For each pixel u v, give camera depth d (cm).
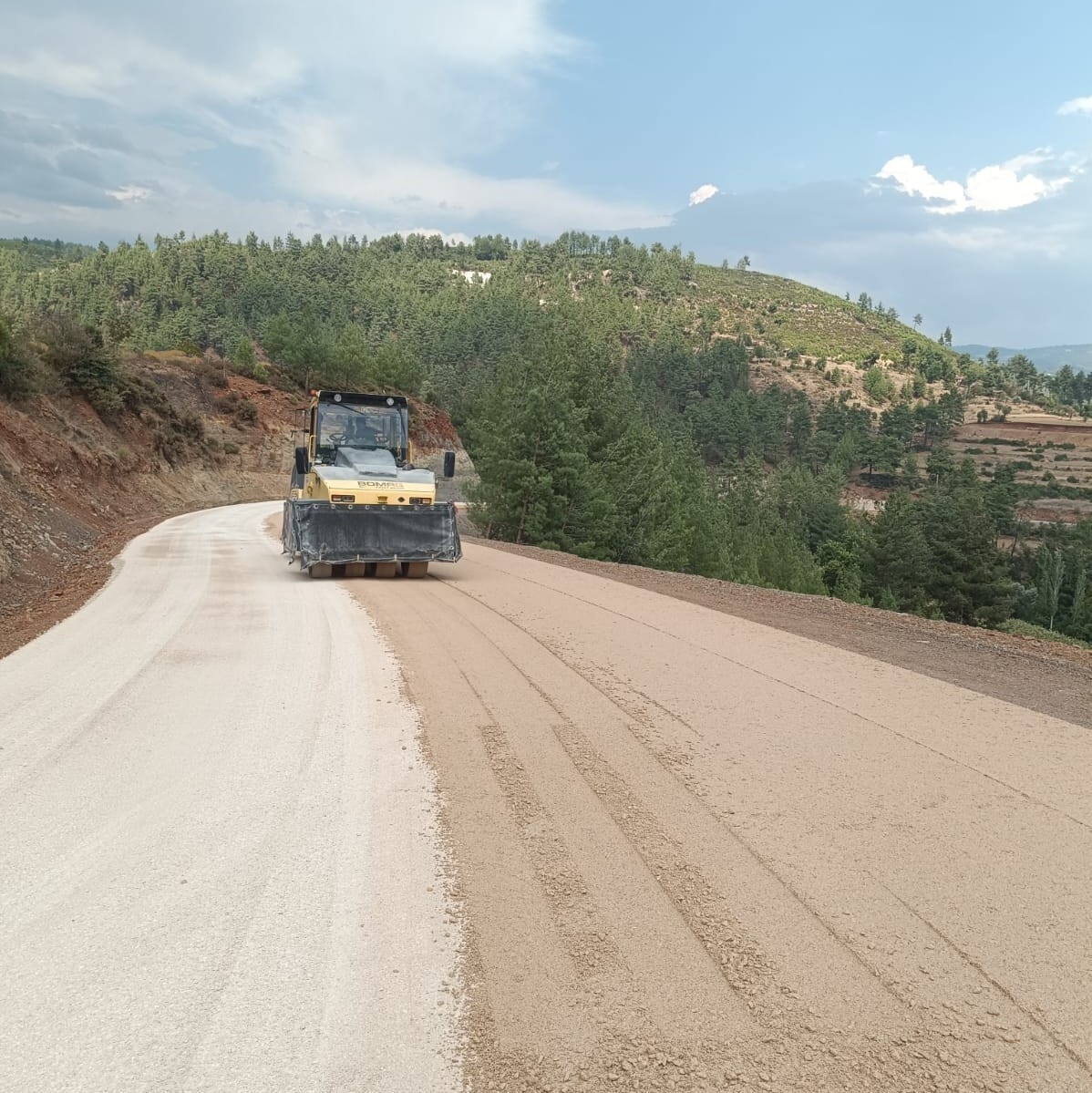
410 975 352
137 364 5772
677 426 14850
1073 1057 307
